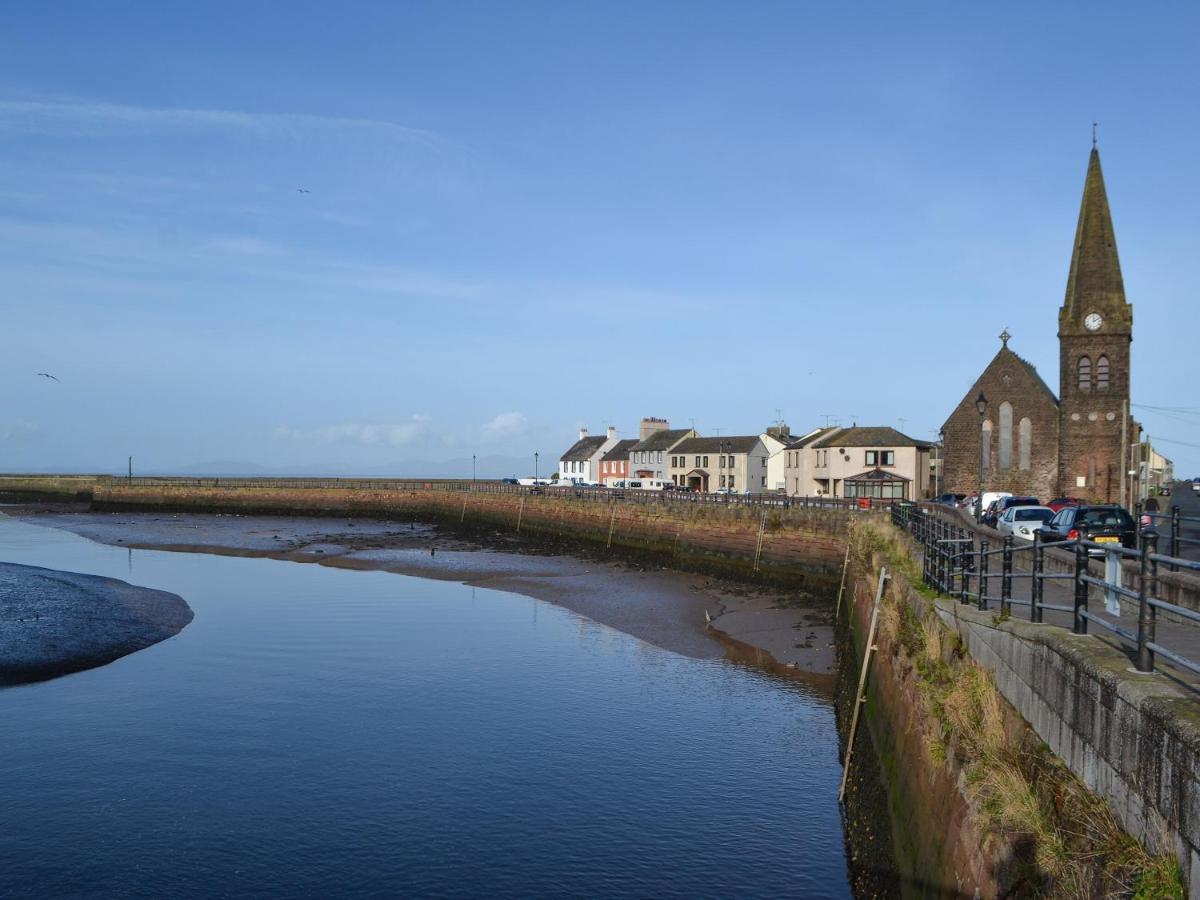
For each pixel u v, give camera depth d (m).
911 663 15.41
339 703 25.36
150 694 25.86
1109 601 9.61
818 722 24.50
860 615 26.31
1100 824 7.45
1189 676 8.52
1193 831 6.00
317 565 59.28
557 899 15.30
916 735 13.40
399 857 16.61
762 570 50.12
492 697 26.28
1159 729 6.56
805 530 48.47
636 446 116.56
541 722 24.09
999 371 68.31
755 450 102.62
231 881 15.67
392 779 20.06
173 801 18.75
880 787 16.06
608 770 20.86
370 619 38.22
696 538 56.59
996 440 68.31
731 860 16.73
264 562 60.91
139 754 21.23
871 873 14.93
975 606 14.72
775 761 21.59
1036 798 8.73
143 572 54.97
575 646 33.12
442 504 97.62
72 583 43.62
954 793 10.54
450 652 31.83
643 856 16.80
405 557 63.28
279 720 23.81
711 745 22.62
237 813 18.25
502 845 17.14
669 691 27.28
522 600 43.91
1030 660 10.12
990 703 11.12
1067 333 64.06
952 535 20.31
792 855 16.95
